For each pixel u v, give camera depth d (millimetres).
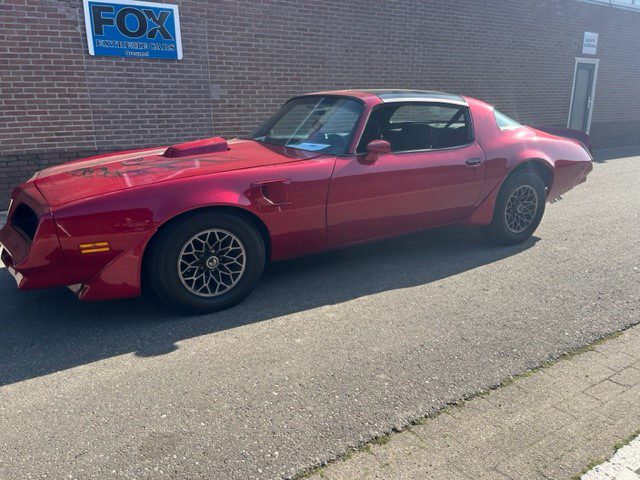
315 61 8969
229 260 3678
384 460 2248
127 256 3326
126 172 3684
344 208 4078
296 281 4312
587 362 3035
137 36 7234
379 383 2818
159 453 2297
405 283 4258
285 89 8766
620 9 13742
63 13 6699
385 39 9719
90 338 3367
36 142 6879
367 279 4348
